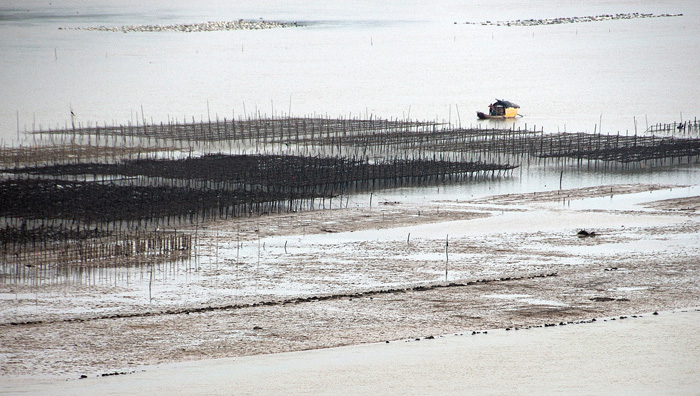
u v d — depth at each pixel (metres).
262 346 160.50
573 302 188.25
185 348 159.62
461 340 162.00
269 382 138.12
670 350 152.75
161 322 175.38
